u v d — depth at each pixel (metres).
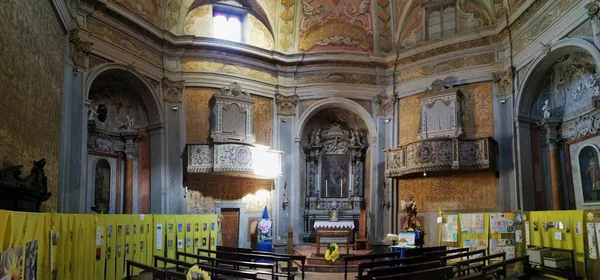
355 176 17.92
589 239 9.75
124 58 14.06
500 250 11.63
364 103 17.56
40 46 9.28
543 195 13.81
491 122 14.99
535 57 13.29
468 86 15.63
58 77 11.16
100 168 14.88
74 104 12.20
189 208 15.59
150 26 14.81
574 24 11.58
